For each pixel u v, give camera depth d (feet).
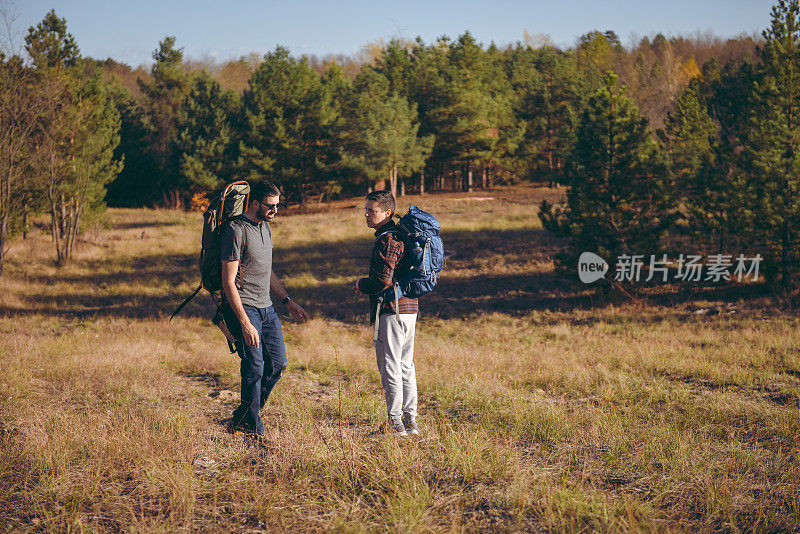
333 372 22.44
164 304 58.39
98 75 80.48
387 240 11.00
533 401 16.81
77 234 83.35
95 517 8.36
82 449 10.85
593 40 210.38
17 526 8.02
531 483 9.62
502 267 71.05
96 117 80.02
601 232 54.70
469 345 37.93
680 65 162.61
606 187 54.75
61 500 8.79
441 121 146.20
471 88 149.18
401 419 12.01
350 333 44.45
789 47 50.37
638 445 11.82
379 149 127.95
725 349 29.73
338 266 77.30
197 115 145.07
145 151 156.25
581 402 17.80
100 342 32.55
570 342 38.70
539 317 51.16
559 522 8.14
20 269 72.33
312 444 11.01
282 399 15.97
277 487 9.27
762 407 15.88
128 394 16.38
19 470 9.86
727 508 8.63
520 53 209.56
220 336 39.65
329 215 121.19
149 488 9.13
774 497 9.30
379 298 11.50
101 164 83.10
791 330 38.01
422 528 7.96
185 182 140.26
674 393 18.56
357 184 159.63
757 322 42.29
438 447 11.24
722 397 17.31
